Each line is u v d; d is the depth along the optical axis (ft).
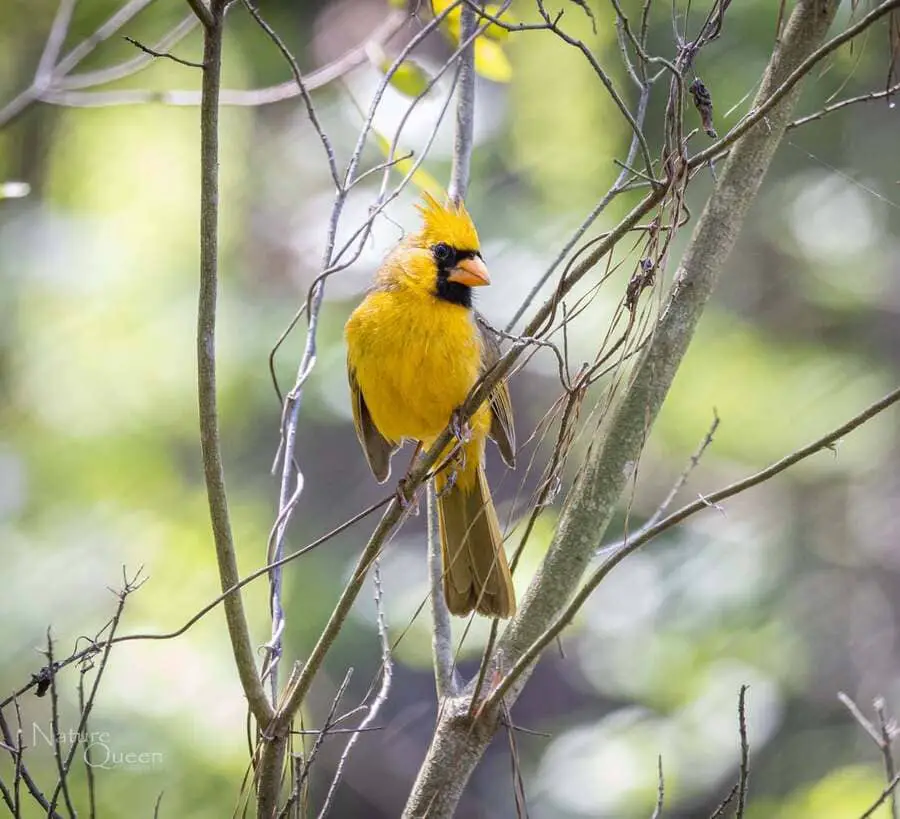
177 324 41.70
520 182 43.78
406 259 23.30
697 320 19.79
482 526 22.76
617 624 44.01
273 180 45.03
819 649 42.91
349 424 45.24
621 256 41.11
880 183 42.29
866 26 15.01
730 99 36.19
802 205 44.34
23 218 43.37
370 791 49.80
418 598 44.96
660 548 44.75
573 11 37.88
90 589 37.63
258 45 45.09
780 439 43.80
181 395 41.32
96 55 42.42
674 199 16.44
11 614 36.83
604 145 40.98
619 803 41.24
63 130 43.19
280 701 19.19
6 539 39.04
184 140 42.83
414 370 22.93
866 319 45.65
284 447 19.31
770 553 43.93
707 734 41.60
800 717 42.06
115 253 42.47
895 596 43.39
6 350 41.96
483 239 42.86
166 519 40.16
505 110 43.88
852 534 44.09
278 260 44.50
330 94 45.68
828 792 37.17
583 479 19.74
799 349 45.78
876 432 44.37
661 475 44.70
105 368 41.34
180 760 32.91
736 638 42.96
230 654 35.73
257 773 17.30
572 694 48.19
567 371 16.85
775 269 45.78
